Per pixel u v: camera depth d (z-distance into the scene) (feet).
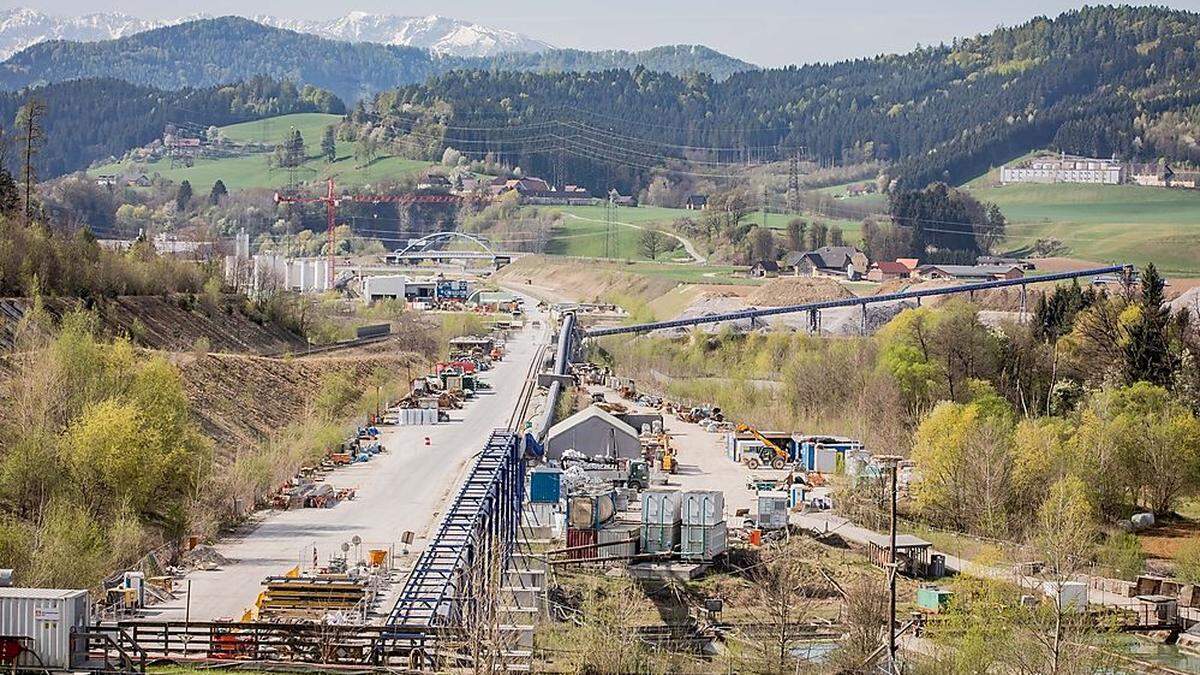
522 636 255.29
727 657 290.76
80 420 362.33
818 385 648.38
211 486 392.27
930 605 335.88
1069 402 598.75
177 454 360.69
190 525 360.28
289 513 399.44
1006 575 346.54
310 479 448.24
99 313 588.91
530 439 462.19
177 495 363.15
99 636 224.12
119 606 277.03
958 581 335.26
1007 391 632.38
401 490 435.94
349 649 233.76
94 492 344.49
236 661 229.86
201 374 546.67
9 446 361.71
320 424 522.88
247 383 568.41
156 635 244.63
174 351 599.16
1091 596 363.97
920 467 453.99
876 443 554.46
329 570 318.86
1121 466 455.22
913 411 597.93
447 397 621.31
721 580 354.13
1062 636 291.79
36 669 218.59
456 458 493.77
